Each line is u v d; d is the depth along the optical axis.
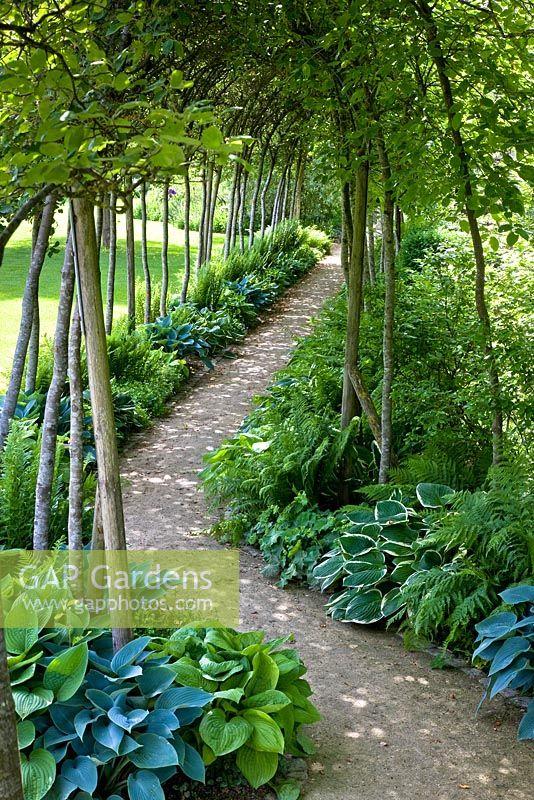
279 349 13.98
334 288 19.92
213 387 11.61
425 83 5.99
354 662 5.00
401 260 12.43
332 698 4.56
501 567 4.98
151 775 3.36
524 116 5.10
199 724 3.72
